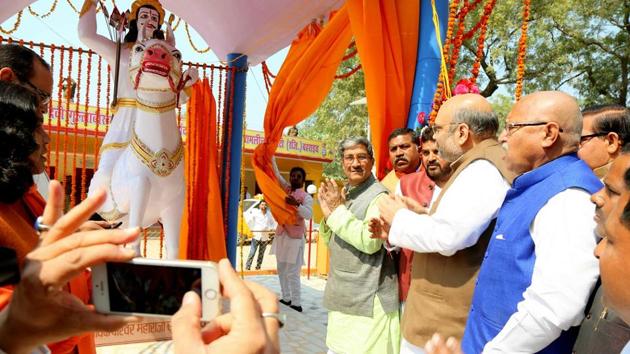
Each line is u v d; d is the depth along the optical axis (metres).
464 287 2.11
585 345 1.58
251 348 0.64
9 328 0.74
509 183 2.05
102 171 4.09
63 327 0.75
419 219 2.17
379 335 2.74
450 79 3.33
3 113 1.07
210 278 0.77
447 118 2.27
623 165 1.30
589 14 10.88
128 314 0.79
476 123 2.19
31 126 1.11
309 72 5.37
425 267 2.29
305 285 7.23
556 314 1.55
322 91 5.64
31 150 1.11
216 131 5.93
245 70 6.11
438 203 2.18
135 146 4.04
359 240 2.68
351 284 2.79
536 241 1.71
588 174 1.74
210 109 5.71
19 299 0.72
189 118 5.66
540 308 1.58
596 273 1.56
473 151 2.16
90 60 4.93
